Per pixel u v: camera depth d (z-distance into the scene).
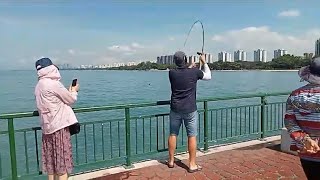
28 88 59.72
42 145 4.07
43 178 5.50
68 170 4.07
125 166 5.55
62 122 3.95
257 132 7.40
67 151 4.03
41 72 3.91
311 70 2.72
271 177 4.98
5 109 28.86
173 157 5.48
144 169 5.41
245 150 6.47
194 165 5.27
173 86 5.18
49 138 3.98
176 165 5.59
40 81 3.93
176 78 5.11
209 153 6.27
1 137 11.70
